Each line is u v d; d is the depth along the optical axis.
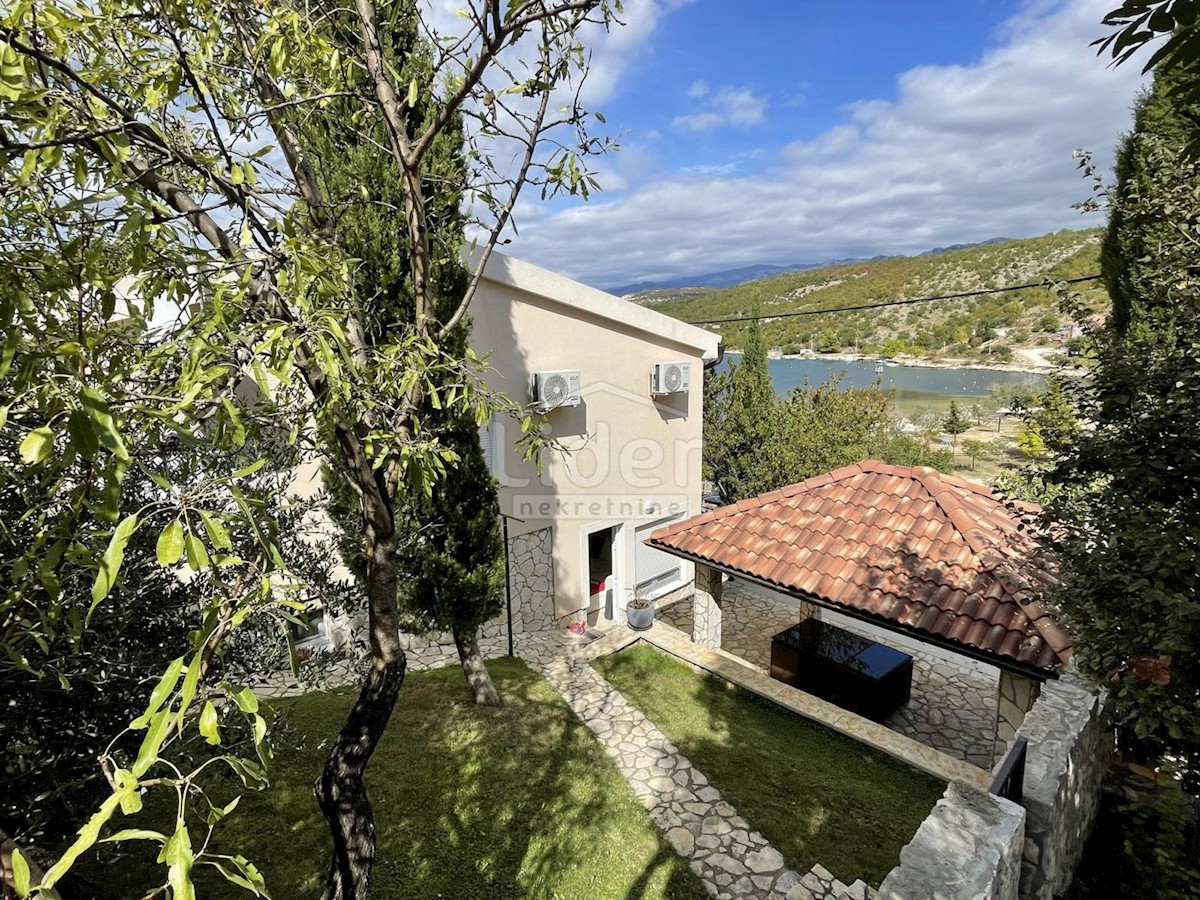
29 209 2.26
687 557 10.24
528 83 3.67
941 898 3.15
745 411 17.39
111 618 3.46
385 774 7.46
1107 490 4.36
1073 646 4.44
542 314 11.19
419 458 3.36
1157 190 4.80
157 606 3.98
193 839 5.82
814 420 17.12
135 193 2.15
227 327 2.27
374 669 3.99
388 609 3.96
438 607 8.45
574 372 11.27
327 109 4.41
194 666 1.46
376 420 3.58
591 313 12.01
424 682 10.01
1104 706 4.50
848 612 8.08
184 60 2.70
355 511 6.45
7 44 1.91
